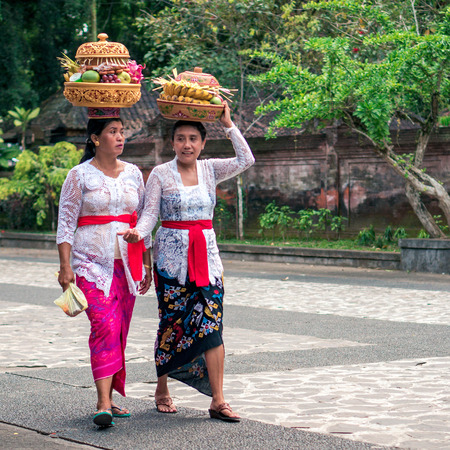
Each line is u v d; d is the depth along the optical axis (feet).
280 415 19.93
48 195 98.27
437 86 62.69
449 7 62.49
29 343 32.27
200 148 20.70
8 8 121.39
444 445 16.98
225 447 17.08
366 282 56.03
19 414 20.40
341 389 22.94
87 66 20.08
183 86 20.30
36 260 77.51
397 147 72.79
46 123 116.26
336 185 78.02
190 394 23.04
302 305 44.57
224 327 36.52
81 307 19.30
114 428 18.97
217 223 86.53
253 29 78.59
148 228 20.26
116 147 20.18
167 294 20.24
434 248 61.72
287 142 80.64
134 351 30.04
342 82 62.54
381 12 67.36
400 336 33.40
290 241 79.97
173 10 83.66
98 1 127.54
